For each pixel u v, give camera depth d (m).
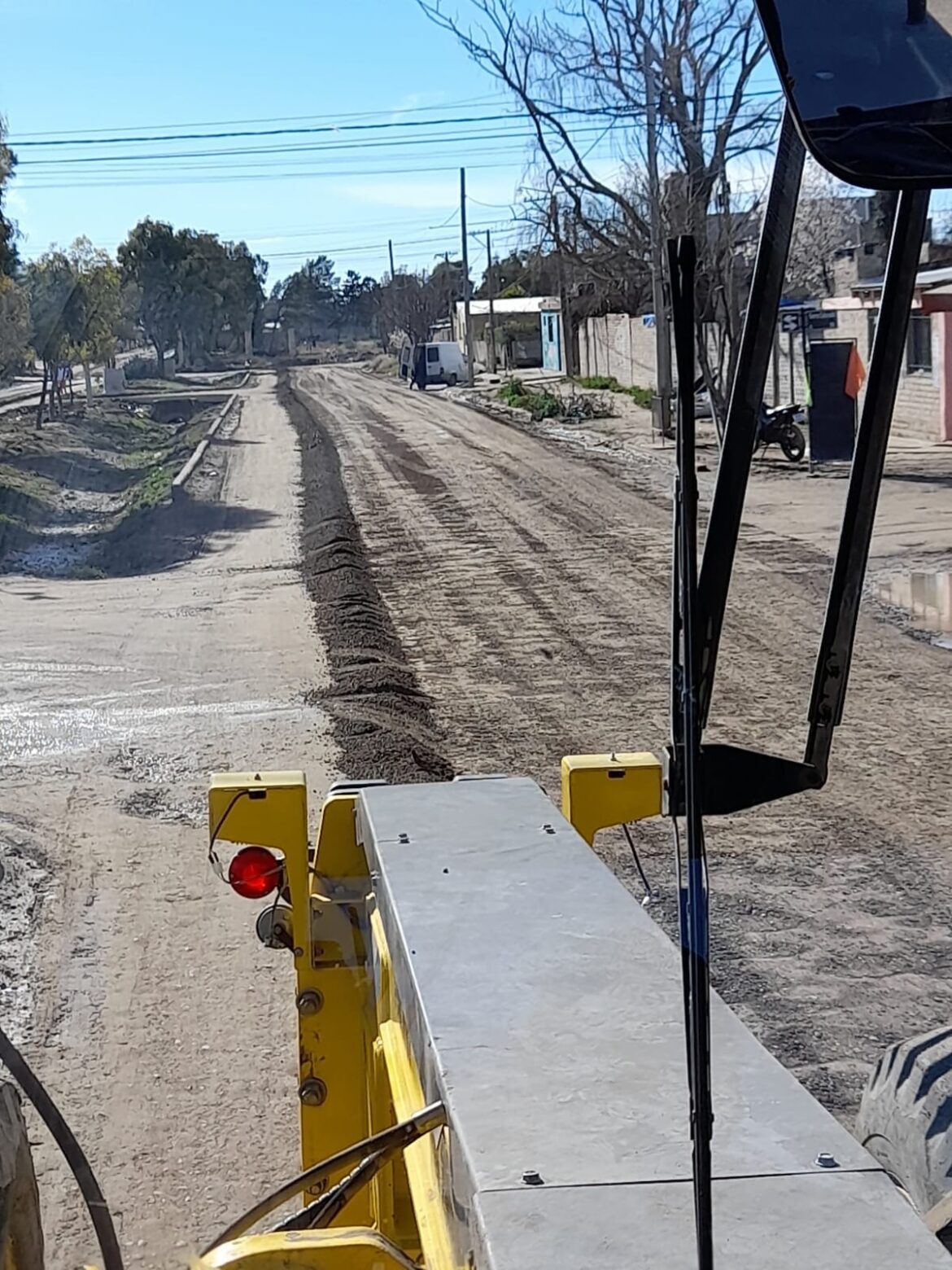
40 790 8.48
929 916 6.02
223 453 34.31
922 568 14.69
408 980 2.21
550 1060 1.84
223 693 11.06
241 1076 4.86
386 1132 1.96
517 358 62.59
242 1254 2.00
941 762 8.41
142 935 6.16
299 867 3.34
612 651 12.21
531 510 21.98
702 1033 1.32
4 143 25.61
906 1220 1.45
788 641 11.98
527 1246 1.43
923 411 26.59
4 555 21.23
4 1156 2.04
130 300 47.25
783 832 7.21
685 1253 1.41
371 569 17.20
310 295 78.06
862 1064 4.59
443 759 9.09
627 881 6.38
